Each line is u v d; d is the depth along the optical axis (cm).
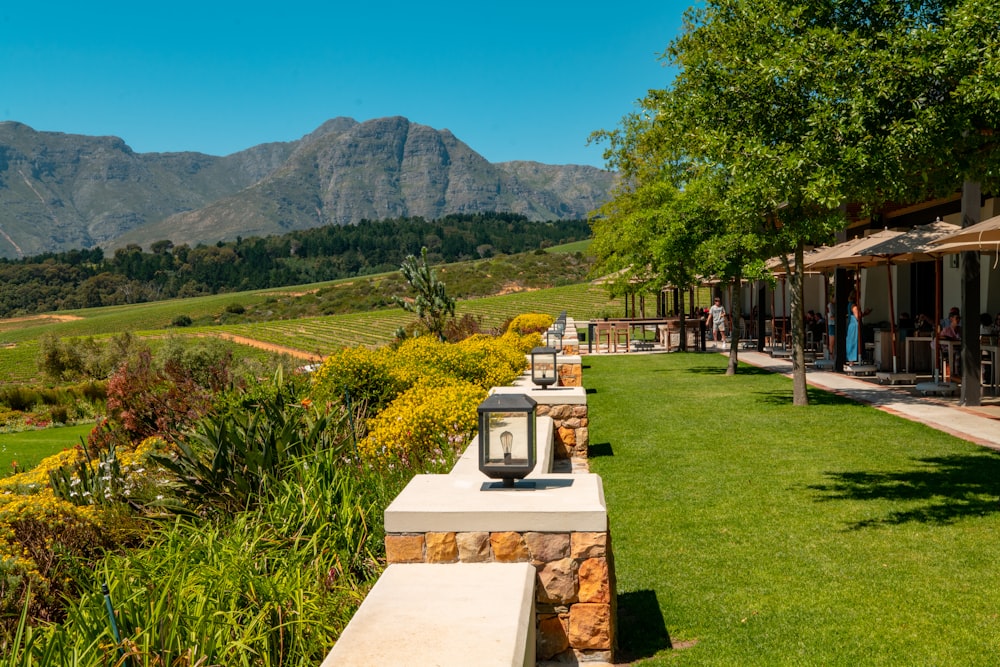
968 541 591
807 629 447
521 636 286
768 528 647
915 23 703
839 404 1312
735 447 987
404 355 1266
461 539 391
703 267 1811
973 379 1252
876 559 560
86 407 3347
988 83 582
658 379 1816
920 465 849
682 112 1047
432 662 264
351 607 396
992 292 1606
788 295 2847
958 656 405
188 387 984
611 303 7669
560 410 936
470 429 752
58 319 16075
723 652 423
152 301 19712
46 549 483
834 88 656
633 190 2808
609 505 743
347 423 775
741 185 764
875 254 1418
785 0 798
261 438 662
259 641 352
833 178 648
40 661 333
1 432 2997
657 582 539
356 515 503
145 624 352
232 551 432
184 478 614
